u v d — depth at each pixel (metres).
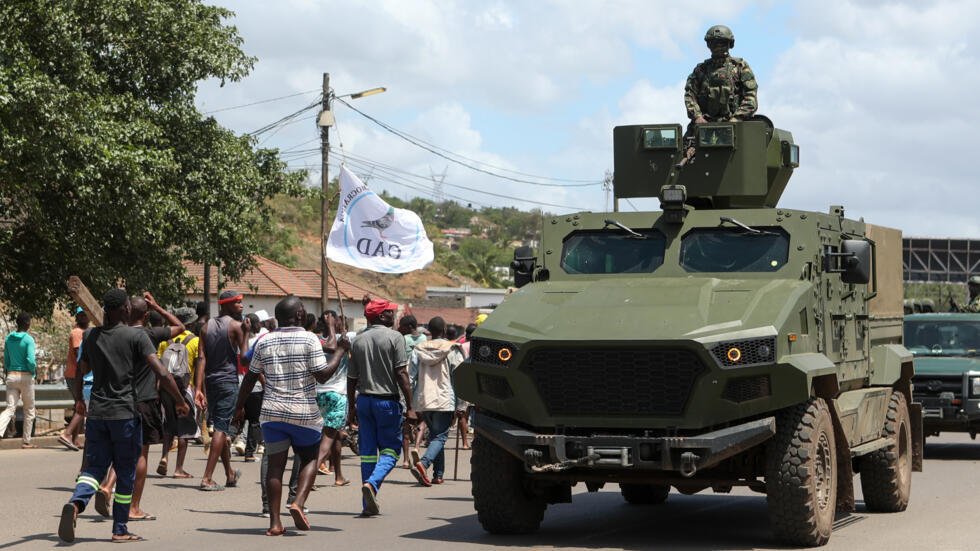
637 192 12.12
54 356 33.88
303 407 10.39
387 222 22.56
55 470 16.02
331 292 54.59
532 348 9.88
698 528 11.36
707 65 13.02
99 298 26.14
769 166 12.11
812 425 9.80
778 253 10.96
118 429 9.92
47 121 21.30
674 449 9.56
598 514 12.52
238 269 30.14
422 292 86.62
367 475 11.85
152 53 26.88
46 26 22.50
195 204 27.81
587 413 9.80
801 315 10.20
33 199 24.00
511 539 10.50
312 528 11.05
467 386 10.25
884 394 12.54
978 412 19.45
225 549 9.73
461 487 14.83
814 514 9.74
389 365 11.77
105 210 23.78
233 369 14.01
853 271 10.91
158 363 10.01
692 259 11.18
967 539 10.45
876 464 12.42
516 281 11.95
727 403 9.52
